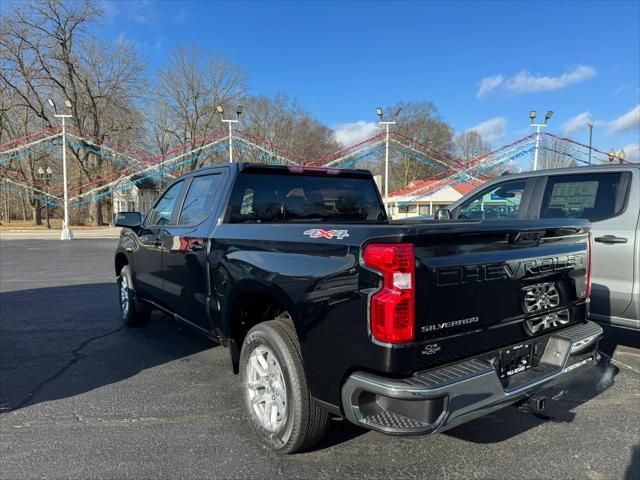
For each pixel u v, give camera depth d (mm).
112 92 40656
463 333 2449
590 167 4922
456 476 2723
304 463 2855
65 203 24594
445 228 2326
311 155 59312
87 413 3553
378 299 2215
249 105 56844
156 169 32531
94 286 9281
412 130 65062
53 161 42812
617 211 4562
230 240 3420
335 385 2475
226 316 3436
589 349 3029
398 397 2150
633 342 5328
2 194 49781
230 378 4281
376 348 2236
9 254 16109
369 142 28844
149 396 3871
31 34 36938
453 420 2234
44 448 3029
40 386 4078
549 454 2971
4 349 5105
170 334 5695
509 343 2705
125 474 2732
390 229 2277
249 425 3359
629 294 4387
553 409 3639
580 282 3154
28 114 39938
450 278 2361
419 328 2248
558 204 5043
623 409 3643
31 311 6965
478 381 2320
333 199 4316
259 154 41031
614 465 2844
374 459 2902
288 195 4039
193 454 2959
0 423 3389
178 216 4523
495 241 2588
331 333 2471
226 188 3785
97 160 40375
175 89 47969
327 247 2545
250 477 2707
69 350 5070
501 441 3137
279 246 2920
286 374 2783
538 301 2834
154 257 4895
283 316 3137
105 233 29734
